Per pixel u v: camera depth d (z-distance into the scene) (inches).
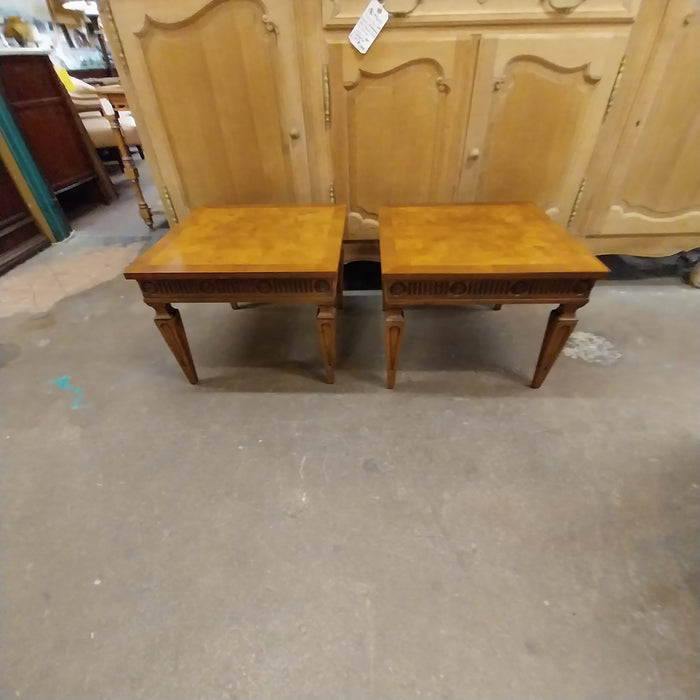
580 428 47.3
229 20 48.4
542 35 48.2
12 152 85.7
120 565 36.2
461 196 61.0
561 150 56.7
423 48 49.2
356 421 49.0
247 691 29.0
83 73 153.5
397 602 33.2
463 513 39.2
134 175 92.0
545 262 41.6
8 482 43.4
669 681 29.0
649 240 65.6
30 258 89.8
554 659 30.0
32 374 57.7
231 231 49.9
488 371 55.9
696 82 51.6
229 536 38.0
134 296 75.5
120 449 46.6
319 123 55.2
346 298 73.9
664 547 36.3
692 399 50.7
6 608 33.7
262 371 57.3
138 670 30.2
